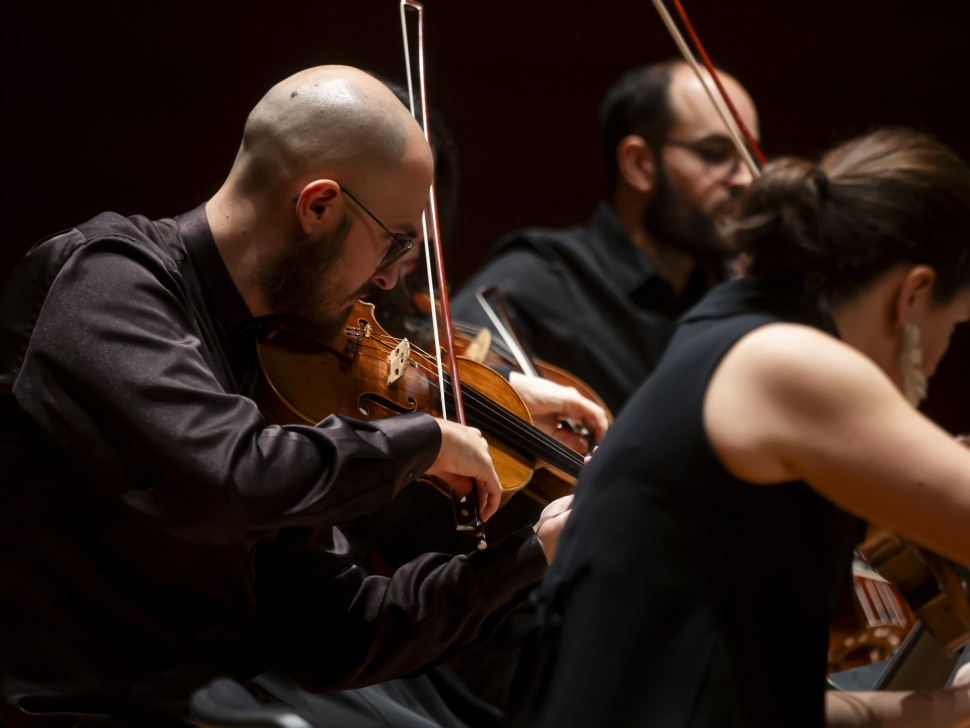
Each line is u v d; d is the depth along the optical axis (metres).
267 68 15.37
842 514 4.23
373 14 15.56
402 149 5.14
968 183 4.36
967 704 4.71
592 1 16.11
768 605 4.13
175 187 15.30
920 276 4.35
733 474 4.08
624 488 4.27
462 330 7.28
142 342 4.66
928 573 5.11
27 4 14.90
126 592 5.03
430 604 5.52
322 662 5.60
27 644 4.95
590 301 9.27
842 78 16.34
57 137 15.09
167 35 15.18
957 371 15.73
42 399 4.67
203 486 4.52
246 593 5.27
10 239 15.09
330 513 4.70
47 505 4.95
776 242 4.37
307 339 5.70
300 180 5.05
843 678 6.45
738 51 16.30
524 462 6.28
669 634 4.09
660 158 9.29
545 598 4.41
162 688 5.02
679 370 4.28
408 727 5.86
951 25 16.28
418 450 4.93
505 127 16.25
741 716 4.00
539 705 4.27
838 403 3.96
